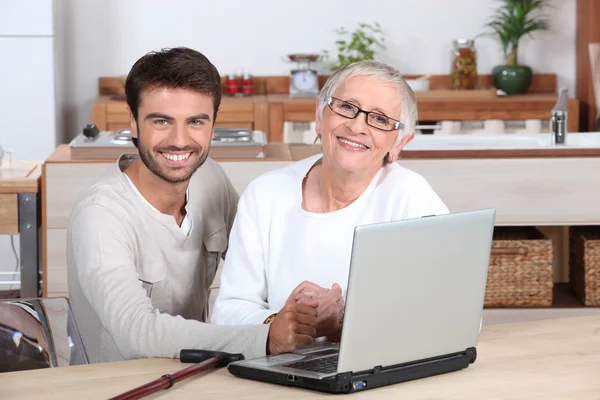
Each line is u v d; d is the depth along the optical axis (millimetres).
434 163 4129
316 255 2291
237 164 4012
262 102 6180
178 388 1732
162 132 2225
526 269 4289
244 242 2350
